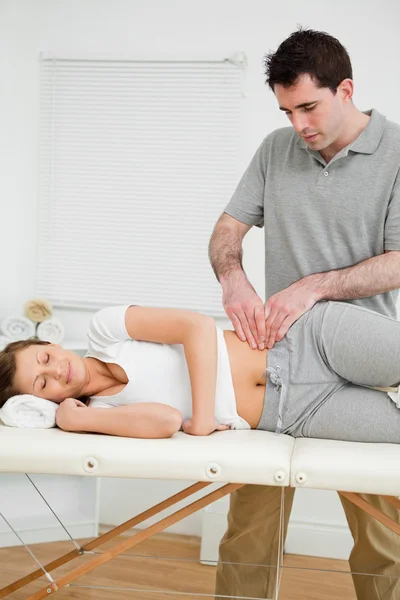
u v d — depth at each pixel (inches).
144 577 79.2
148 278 148.6
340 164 91.6
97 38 148.5
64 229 151.8
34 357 84.4
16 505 78.5
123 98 148.0
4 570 78.4
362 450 72.4
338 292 87.3
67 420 78.7
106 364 87.0
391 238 89.8
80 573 76.4
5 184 153.4
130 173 148.6
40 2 150.5
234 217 102.3
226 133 144.1
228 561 79.3
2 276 154.3
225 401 82.9
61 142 151.0
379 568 83.4
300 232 95.3
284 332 83.7
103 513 77.6
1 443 73.2
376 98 136.3
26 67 151.6
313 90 84.9
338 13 137.3
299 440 80.6
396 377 79.8
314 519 88.8
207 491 80.5
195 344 79.0
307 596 78.7
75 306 151.6
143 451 71.1
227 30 142.8
